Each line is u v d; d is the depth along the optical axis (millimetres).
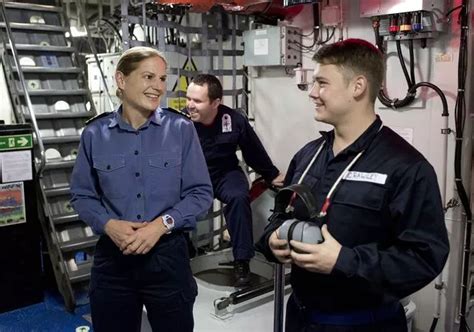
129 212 1923
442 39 2760
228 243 4051
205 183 2051
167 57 3572
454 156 2748
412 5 2598
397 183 1258
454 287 2850
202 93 3115
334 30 3260
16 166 3357
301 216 1406
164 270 1908
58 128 3871
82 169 1993
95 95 4672
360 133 1366
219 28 3695
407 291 1242
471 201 2822
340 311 1364
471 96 2742
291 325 1500
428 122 2873
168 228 1880
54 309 3439
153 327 2004
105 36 5027
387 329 1375
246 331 2568
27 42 3986
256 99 3904
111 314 1957
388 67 2988
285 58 3436
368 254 1231
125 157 1929
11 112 3932
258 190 3523
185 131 2025
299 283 1454
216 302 2695
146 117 1978
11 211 3357
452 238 2820
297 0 2936
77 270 3486
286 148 3740
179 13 3506
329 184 1389
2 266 3355
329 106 1345
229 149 3326
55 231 3461
